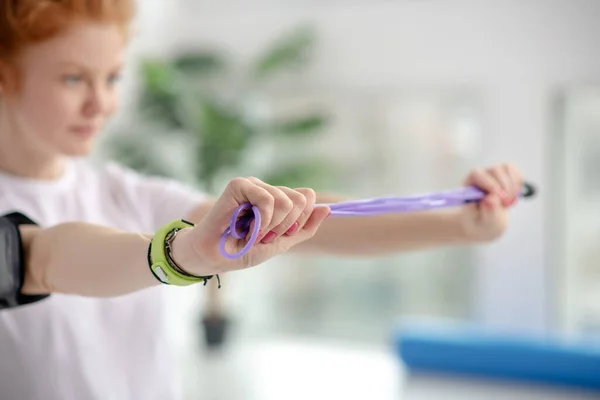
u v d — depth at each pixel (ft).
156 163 12.82
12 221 2.57
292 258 14.49
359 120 13.69
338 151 13.84
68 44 2.76
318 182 12.96
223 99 13.35
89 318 3.34
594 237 12.65
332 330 14.44
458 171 13.24
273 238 1.98
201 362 12.80
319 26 13.67
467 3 12.84
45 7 2.66
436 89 13.15
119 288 2.31
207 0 14.32
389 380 11.77
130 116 13.39
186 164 13.82
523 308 12.93
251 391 11.40
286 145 14.02
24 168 3.31
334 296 14.40
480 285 13.24
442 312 13.69
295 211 1.95
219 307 13.39
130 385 3.53
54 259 2.42
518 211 12.84
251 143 12.56
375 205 2.54
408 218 3.15
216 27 14.29
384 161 13.67
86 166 3.72
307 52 13.71
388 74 13.38
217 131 12.25
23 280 2.47
